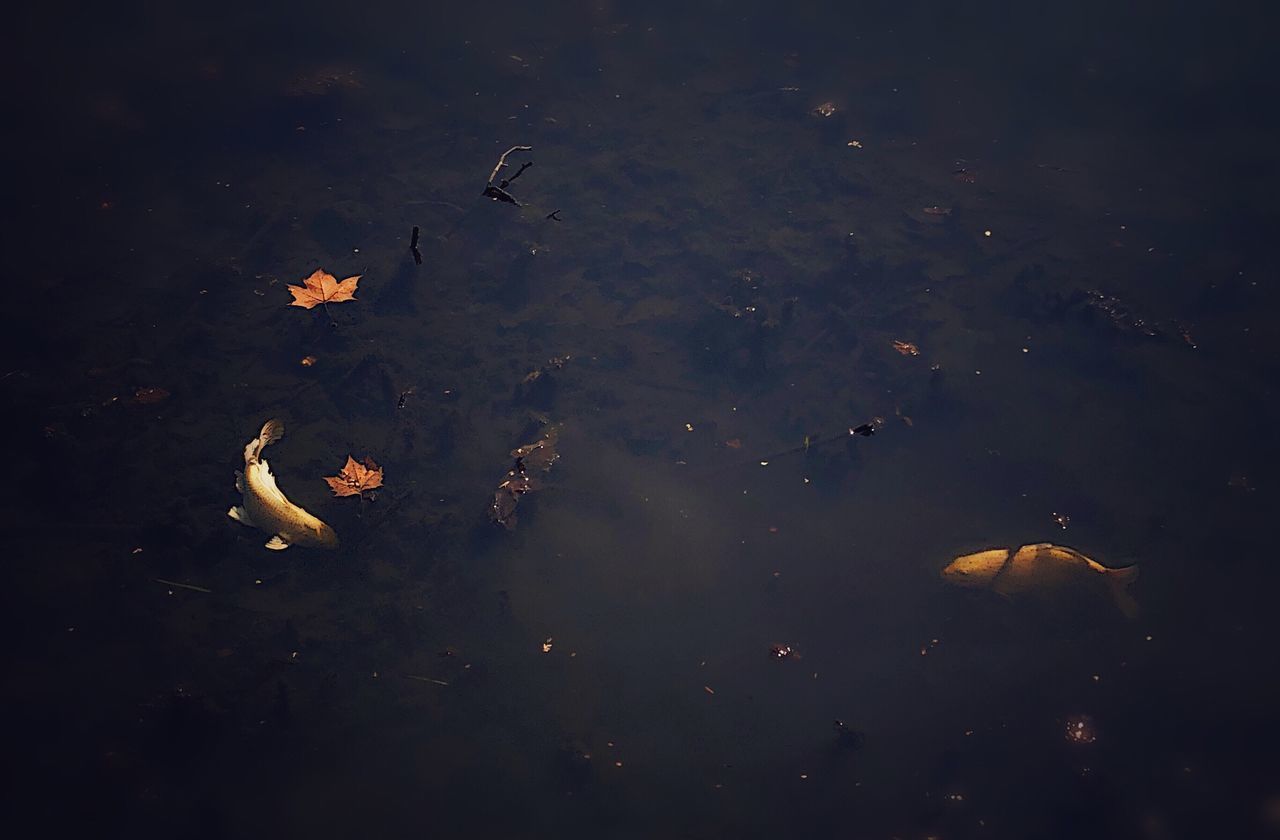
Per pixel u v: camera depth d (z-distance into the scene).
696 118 8.65
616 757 4.43
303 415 5.90
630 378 6.18
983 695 4.70
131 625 4.84
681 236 7.29
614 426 5.88
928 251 7.23
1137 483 5.59
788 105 8.77
